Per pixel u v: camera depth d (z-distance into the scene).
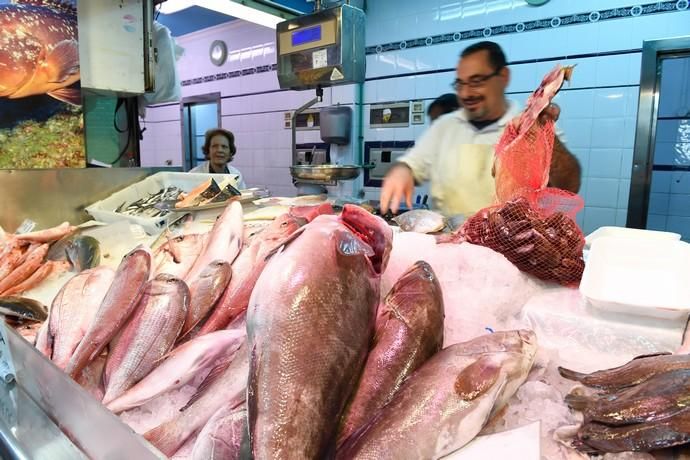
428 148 2.15
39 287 1.42
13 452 0.71
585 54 2.97
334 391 0.68
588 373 0.83
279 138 4.69
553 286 1.16
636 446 0.58
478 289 1.03
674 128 3.24
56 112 2.18
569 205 1.17
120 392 0.89
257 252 1.19
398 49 3.79
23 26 2.03
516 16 3.19
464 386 0.66
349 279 0.81
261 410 0.64
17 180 1.99
